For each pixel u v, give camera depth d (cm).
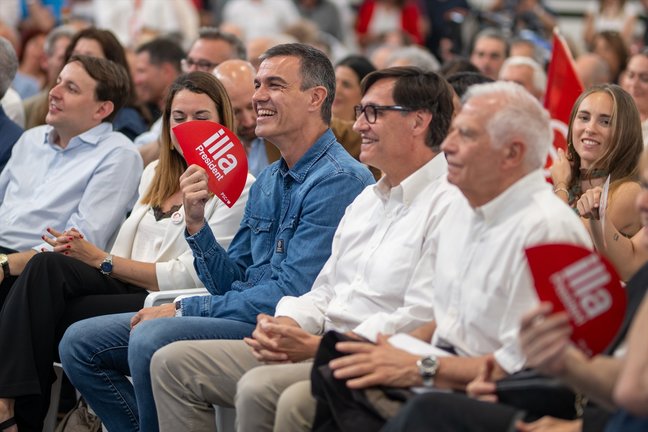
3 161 646
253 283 495
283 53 489
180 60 788
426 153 437
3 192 625
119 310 525
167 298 509
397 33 1119
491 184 381
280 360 427
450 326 393
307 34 1039
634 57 650
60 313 516
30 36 938
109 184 583
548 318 306
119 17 1144
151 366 449
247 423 416
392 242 435
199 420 449
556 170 513
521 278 370
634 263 455
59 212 589
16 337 500
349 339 395
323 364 391
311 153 489
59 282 513
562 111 632
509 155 378
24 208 596
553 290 323
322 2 1255
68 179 593
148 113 770
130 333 475
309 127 491
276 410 409
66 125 596
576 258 323
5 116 659
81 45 717
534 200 378
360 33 1219
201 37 724
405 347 387
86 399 500
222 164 504
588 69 834
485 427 337
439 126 435
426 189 436
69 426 525
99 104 597
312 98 489
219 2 1280
